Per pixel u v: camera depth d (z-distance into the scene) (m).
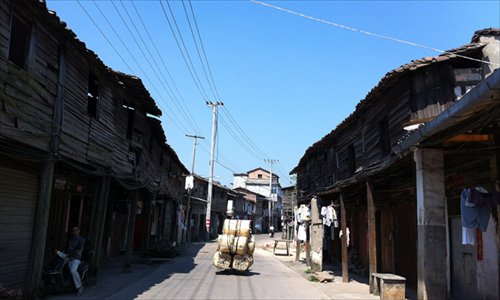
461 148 7.81
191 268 18.09
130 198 19.19
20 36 8.82
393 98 13.02
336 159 20.50
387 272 15.27
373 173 10.77
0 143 8.26
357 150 16.98
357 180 12.66
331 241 25.50
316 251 18.00
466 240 7.70
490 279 8.52
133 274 15.34
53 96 9.87
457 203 9.91
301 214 21.47
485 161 8.48
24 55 8.83
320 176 23.73
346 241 14.79
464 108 5.55
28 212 10.59
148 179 20.62
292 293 12.20
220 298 10.89
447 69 11.77
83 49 10.53
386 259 15.47
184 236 37.25
